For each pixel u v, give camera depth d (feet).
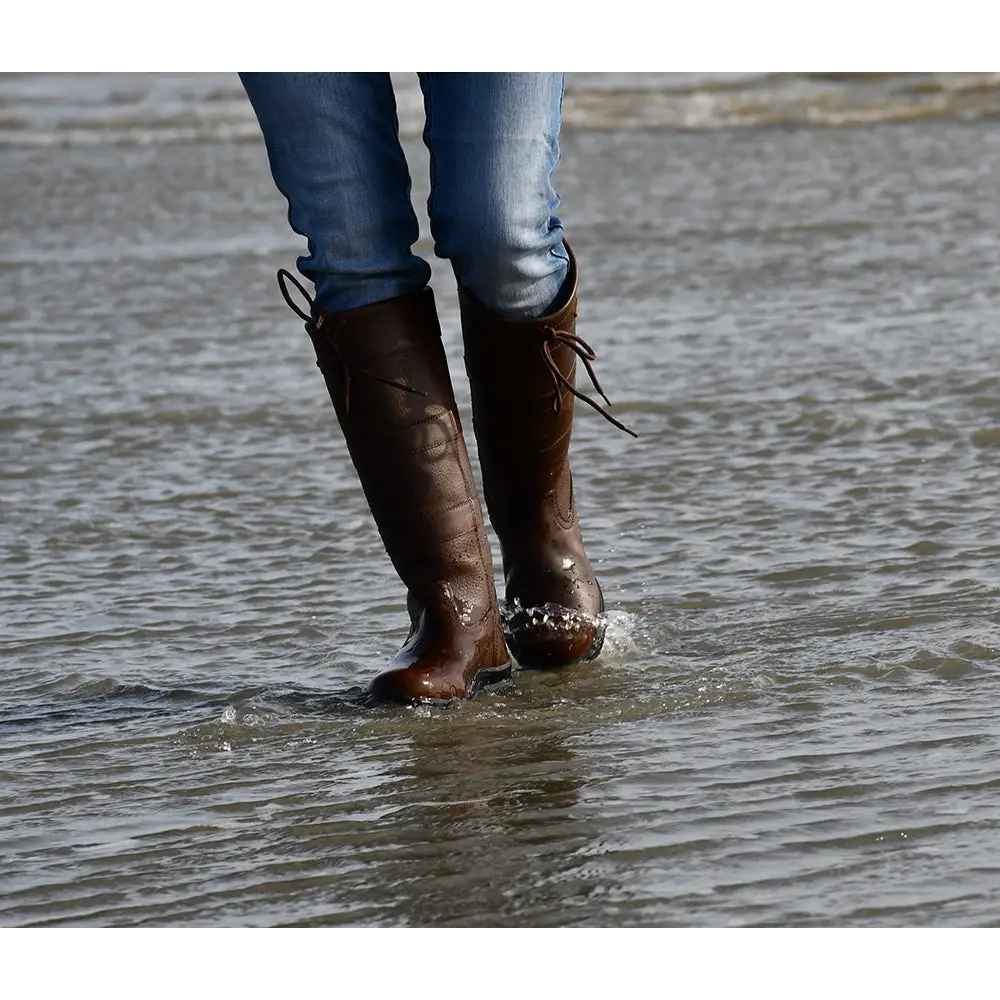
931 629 32.83
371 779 26.63
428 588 31.04
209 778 27.17
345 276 29.94
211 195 117.80
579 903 21.49
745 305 73.00
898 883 21.47
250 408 59.41
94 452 54.70
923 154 118.11
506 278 29.60
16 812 26.09
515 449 31.81
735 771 25.72
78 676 33.53
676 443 51.31
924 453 48.29
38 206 115.96
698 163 121.60
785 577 37.63
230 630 36.42
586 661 32.53
